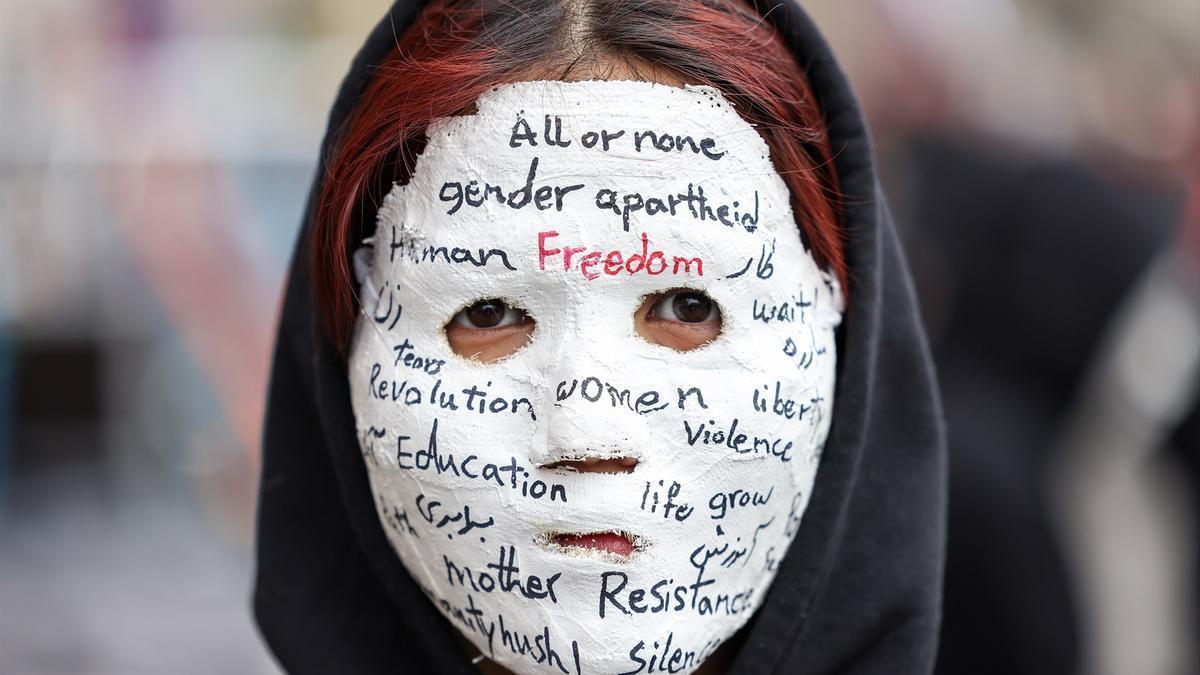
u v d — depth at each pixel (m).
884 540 2.05
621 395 1.72
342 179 1.86
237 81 5.34
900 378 2.07
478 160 1.76
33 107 5.28
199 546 5.38
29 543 5.43
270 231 5.23
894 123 3.92
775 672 2.01
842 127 1.95
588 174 1.74
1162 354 3.21
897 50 3.92
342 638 2.10
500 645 1.79
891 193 3.82
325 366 1.95
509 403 1.76
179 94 5.26
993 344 3.39
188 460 5.42
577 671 1.75
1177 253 3.28
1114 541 3.26
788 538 1.88
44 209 5.29
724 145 1.77
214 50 5.38
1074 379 3.29
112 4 5.36
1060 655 3.22
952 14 3.89
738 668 1.93
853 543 2.05
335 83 5.49
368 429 1.84
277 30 5.76
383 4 5.98
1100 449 3.27
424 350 1.80
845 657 2.04
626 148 1.73
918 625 2.04
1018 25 3.82
